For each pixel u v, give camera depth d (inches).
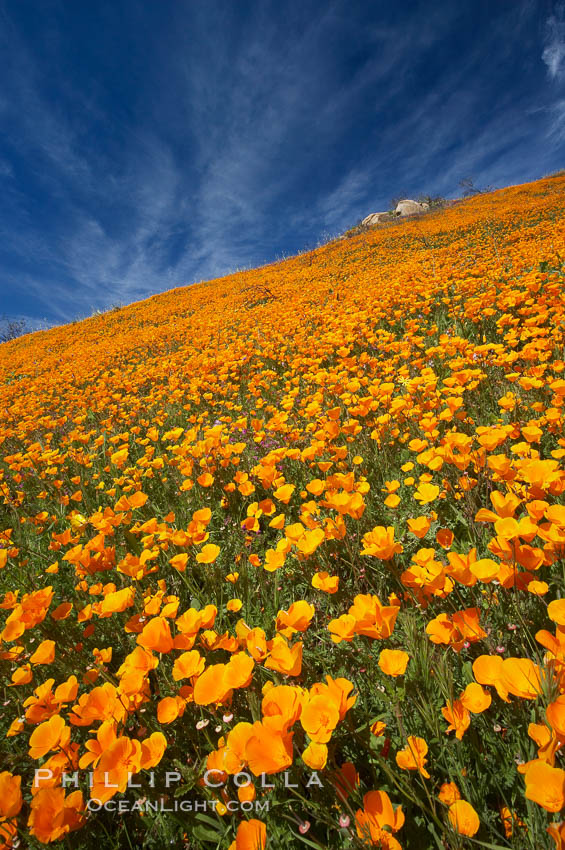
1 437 235.3
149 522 87.6
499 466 65.4
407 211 1502.2
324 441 121.3
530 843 35.5
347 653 60.5
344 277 623.2
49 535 133.3
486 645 51.1
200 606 82.7
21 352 749.9
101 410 266.4
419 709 44.8
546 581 62.0
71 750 48.8
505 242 512.7
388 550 55.5
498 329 201.8
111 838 45.9
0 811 40.4
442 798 37.1
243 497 119.5
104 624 79.7
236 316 509.4
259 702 50.4
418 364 170.2
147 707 57.4
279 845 41.2
